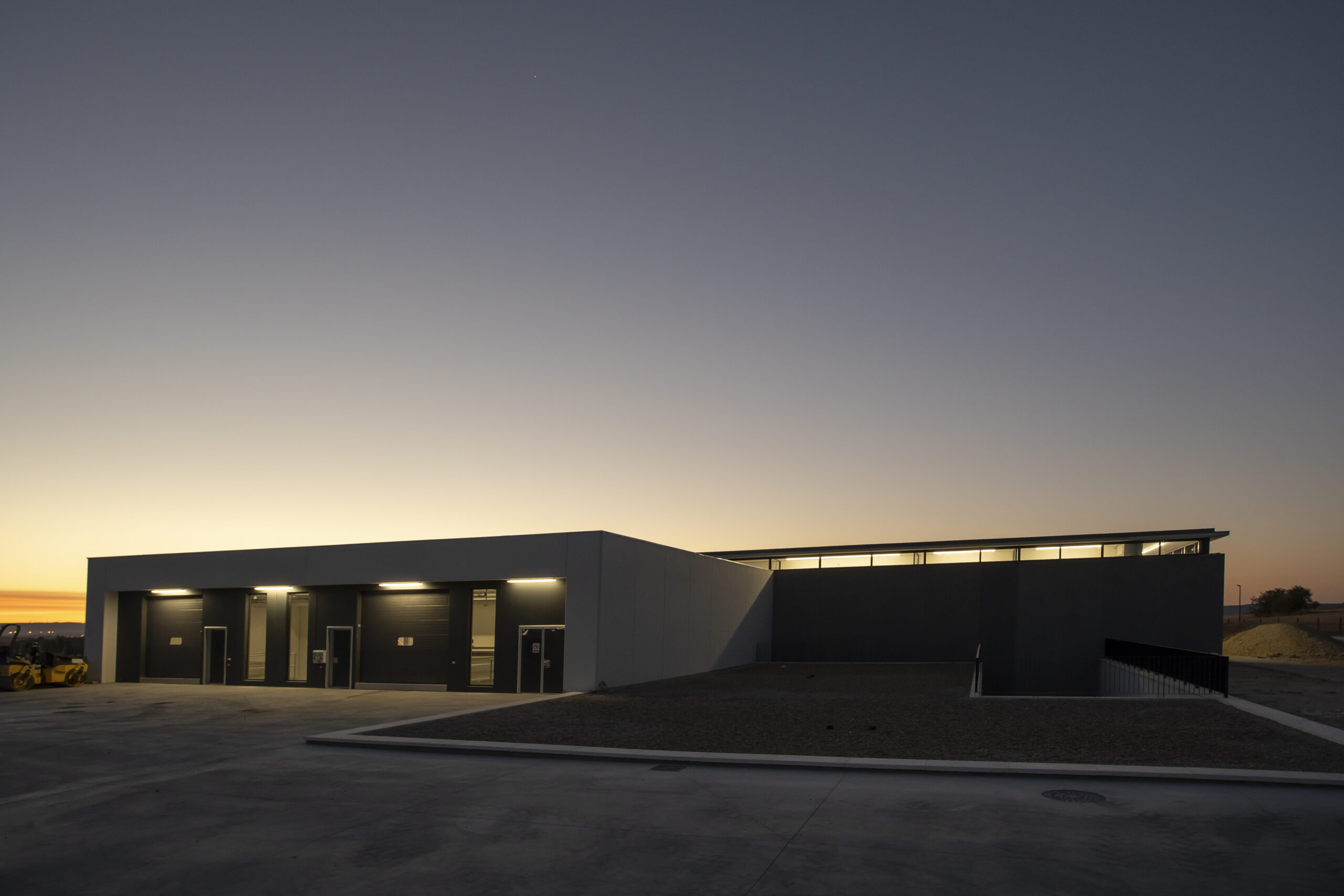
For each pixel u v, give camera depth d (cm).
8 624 2828
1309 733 1305
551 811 923
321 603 2806
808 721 1598
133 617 3195
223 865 751
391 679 2664
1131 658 2692
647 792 1018
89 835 866
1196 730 1360
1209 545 3350
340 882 700
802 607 3866
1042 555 3591
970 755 1185
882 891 654
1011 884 666
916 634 3662
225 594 3027
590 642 2355
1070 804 917
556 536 2444
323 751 1380
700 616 3062
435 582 2614
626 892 664
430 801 988
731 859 743
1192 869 696
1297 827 817
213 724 1778
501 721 1672
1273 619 10194
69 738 1597
